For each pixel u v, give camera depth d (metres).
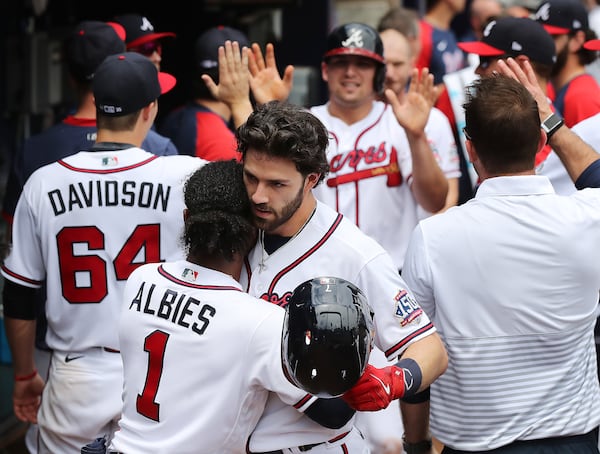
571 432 10.18
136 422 9.23
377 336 9.62
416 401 10.79
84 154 11.97
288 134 8.73
